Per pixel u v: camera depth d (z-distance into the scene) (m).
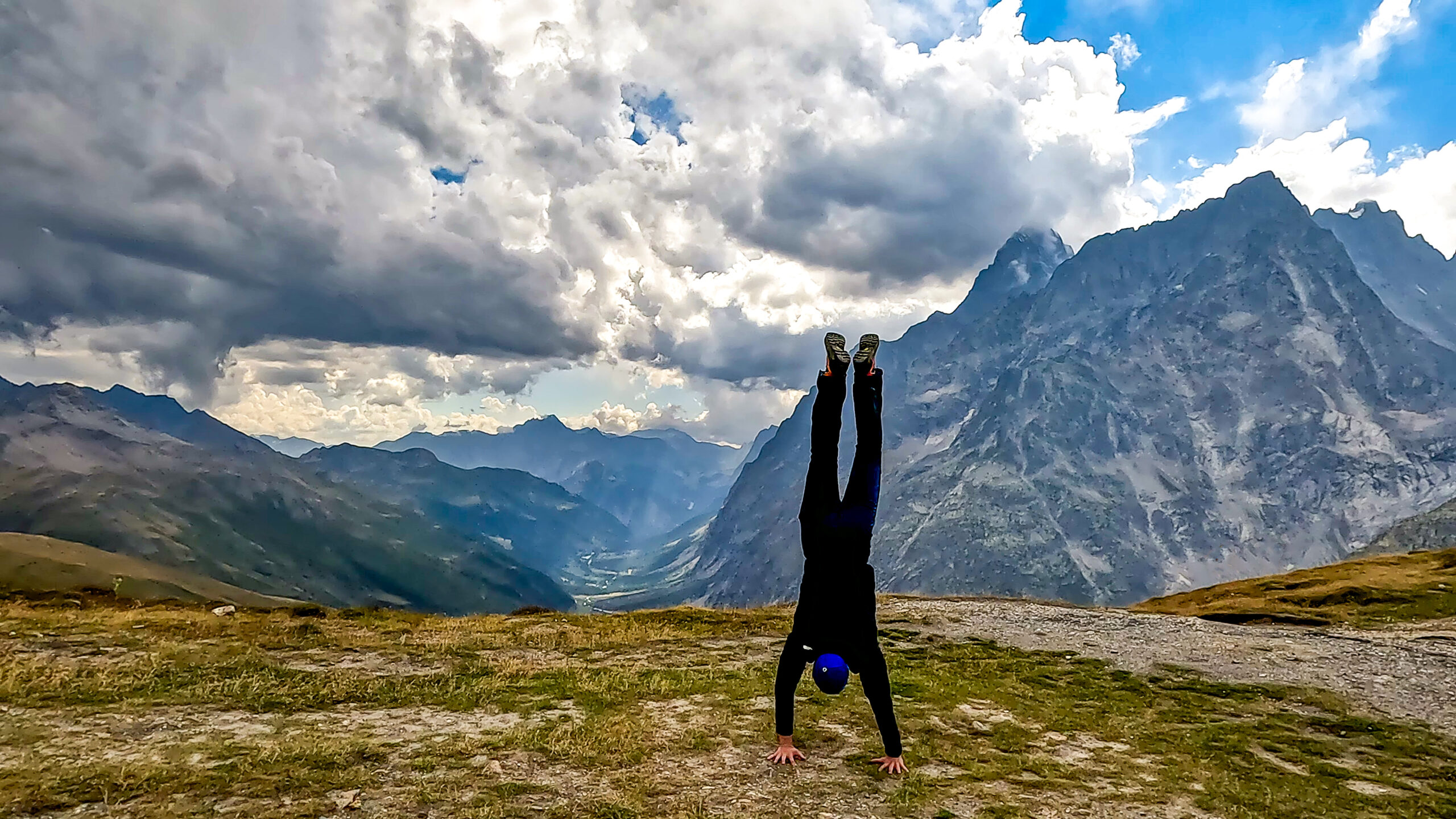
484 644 20.97
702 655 20.44
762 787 9.92
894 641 24.20
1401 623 32.34
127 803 8.38
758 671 18.00
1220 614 34.16
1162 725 15.22
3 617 21.11
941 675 18.97
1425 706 18.36
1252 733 14.93
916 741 12.55
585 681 16.08
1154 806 10.35
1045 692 17.75
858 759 11.29
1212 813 10.26
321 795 8.84
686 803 9.21
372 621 24.94
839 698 15.12
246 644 18.77
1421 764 13.66
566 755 10.75
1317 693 18.88
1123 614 30.16
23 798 8.29
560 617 27.92
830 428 11.10
